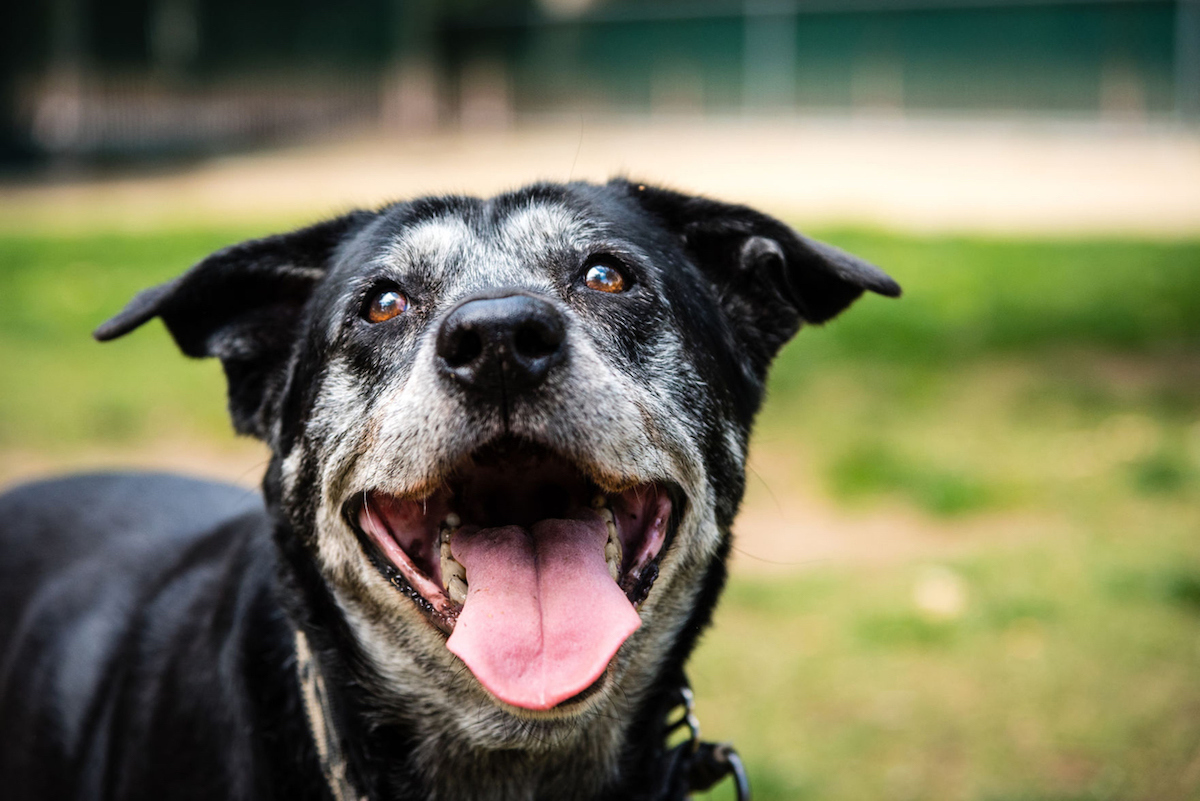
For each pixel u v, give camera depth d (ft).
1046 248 43.09
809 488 21.07
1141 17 90.48
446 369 7.60
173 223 52.75
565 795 8.79
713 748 9.50
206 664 8.82
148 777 8.71
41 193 67.15
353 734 8.58
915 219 53.88
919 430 23.80
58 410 25.04
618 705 8.75
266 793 8.29
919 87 98.17
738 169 73.67
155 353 30.50
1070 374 27.58
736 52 103.30
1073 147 85.71
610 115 108.88
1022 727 13.48
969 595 16.44
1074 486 20.86
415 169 75.36
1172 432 23.44
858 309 33.06
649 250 9.12
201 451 22.80
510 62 111.34
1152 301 34.01
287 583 8.80
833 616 16.10
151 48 92.27
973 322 31.78
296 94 100.89
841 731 13.51
